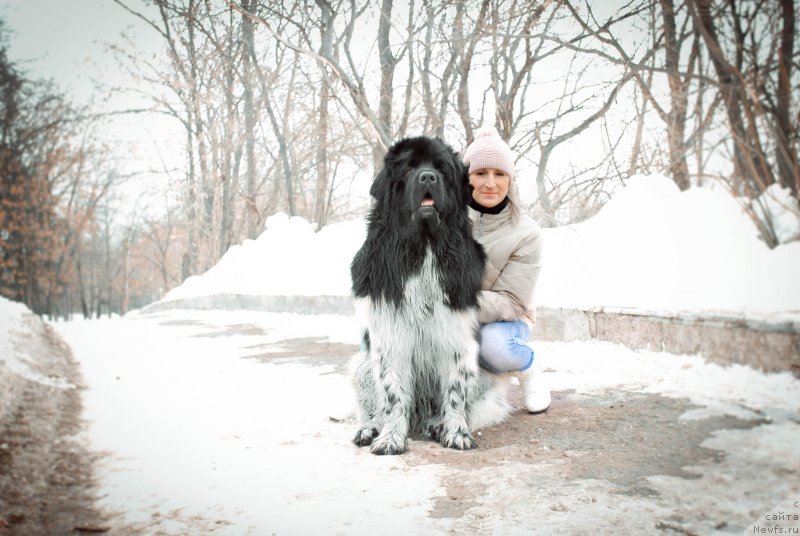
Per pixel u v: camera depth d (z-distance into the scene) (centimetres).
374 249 322
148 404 402
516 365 338
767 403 299
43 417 354
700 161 509
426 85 914
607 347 483
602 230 621
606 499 208
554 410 348
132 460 278
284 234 1386
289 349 666
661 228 533
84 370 534
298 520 206
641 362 429
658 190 589
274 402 406
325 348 656
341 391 430
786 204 420
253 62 1215
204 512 216
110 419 358
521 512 202
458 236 319
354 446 305
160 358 619
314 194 1803
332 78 1042
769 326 335
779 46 418
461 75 864
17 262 635
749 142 438
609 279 545
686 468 232
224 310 1306
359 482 246
